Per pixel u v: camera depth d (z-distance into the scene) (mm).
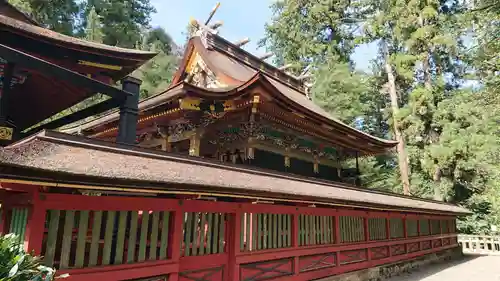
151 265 5203
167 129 11945
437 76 27656
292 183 8453
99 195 4801
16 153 3613
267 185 7051
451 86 30031
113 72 9148
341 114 27891
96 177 3918
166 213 5645
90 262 4566
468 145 22047
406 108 25422
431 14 24531
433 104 24984
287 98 9875
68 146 4543
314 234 9117
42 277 3434
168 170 5324
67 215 4457
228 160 11742
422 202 16578
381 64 33969
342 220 10422
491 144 21703
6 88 6977
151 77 30734
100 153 4828
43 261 4148
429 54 27156
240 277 6789
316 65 33531
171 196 5727
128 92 6902
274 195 6688
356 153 16984
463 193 25953
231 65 14664
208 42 14602
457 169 23031
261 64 17484
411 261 14531
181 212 5777
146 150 5707
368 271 11195
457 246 20438
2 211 4867
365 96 33312
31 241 3988
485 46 17516
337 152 16172
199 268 6168
